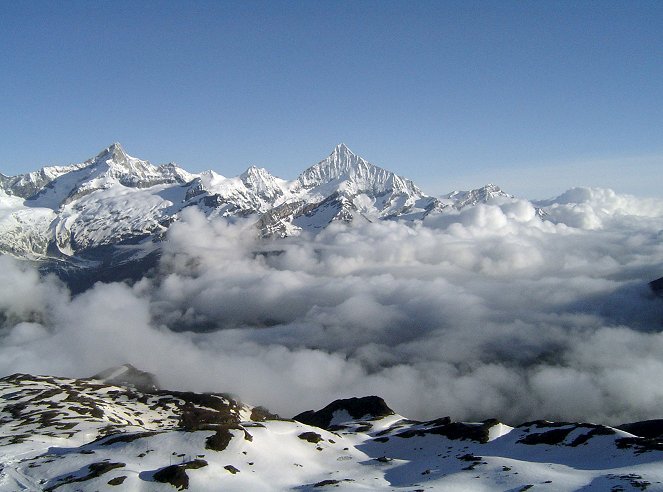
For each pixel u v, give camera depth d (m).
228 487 102.00
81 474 105.56
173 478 101.38
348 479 114.06
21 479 105.88
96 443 128.00
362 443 159.50
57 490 99.12
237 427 131.25
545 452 130.25
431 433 155.38
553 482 100.56
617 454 118.81
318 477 117.56
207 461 110.88
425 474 117.19
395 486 109.00
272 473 114.56
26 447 131.38
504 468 112.88
